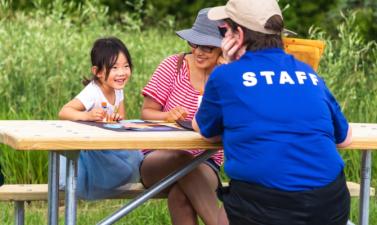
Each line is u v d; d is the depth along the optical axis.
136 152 5.51
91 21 11.65
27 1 14.95
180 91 5.80
